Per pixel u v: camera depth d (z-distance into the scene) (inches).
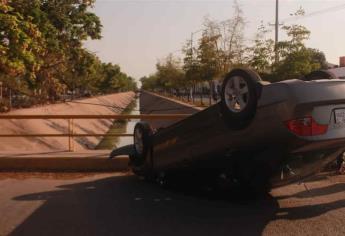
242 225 242.7
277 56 941.8
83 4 1139.9
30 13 862.5
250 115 234.4
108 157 406.9
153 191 323.6
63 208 281.1
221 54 1428.4
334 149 244.5
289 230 233.5
